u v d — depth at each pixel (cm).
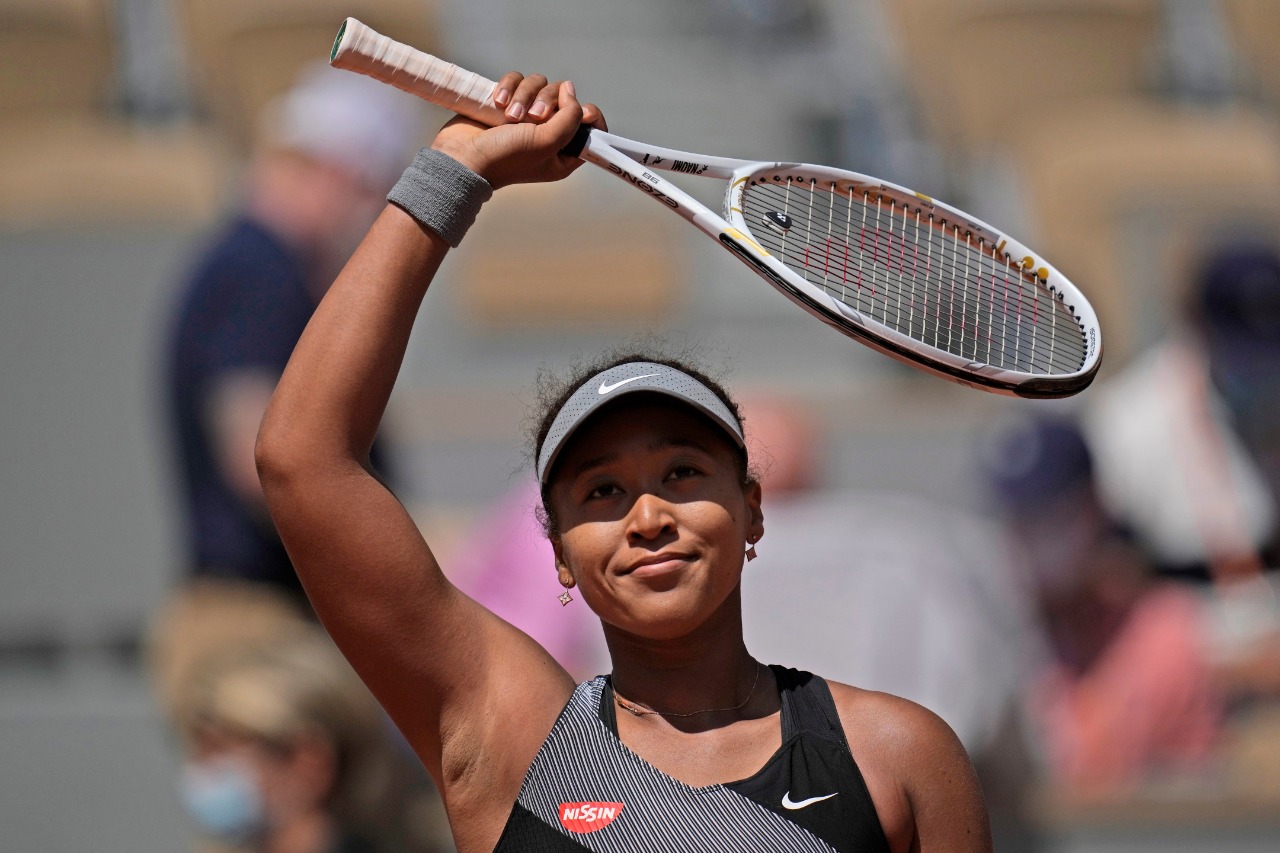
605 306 3781
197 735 1714
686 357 1032
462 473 3136
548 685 891
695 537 842
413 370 3569
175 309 2034
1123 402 2391
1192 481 2298
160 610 2567
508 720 878
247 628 1872
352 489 879
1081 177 3569
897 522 1931
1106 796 1938
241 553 1953
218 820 1677
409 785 1772
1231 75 4266
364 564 874
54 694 2583
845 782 826
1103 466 2362
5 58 3691
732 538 852
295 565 892
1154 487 2320
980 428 3177
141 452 2814
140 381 2852
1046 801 1895
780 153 4231
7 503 2784
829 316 916
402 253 905
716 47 4756
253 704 1680
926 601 1791
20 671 2708
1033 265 1020
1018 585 2200
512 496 2095
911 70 4238
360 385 888
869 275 1029
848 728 848
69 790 2447
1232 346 2353
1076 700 2120
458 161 920
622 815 827
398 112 2153
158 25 4141
